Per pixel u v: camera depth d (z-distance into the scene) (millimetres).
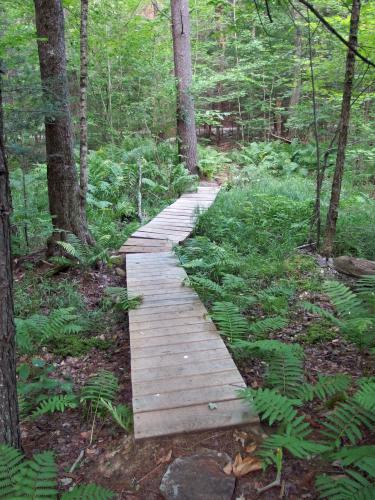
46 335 4223
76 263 6348
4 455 2215
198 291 5176
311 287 5445
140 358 3424
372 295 4199
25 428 3023
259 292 5129
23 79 5766
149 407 2775
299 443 2270
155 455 2482
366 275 5012
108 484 2393
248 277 5785
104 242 7477
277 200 8641
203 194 11555
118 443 2715
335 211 6258
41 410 2936
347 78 5660
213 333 3863
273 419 2459
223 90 19750
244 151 16266
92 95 14469
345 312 4117
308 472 2316
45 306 5359
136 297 4750
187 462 2379
